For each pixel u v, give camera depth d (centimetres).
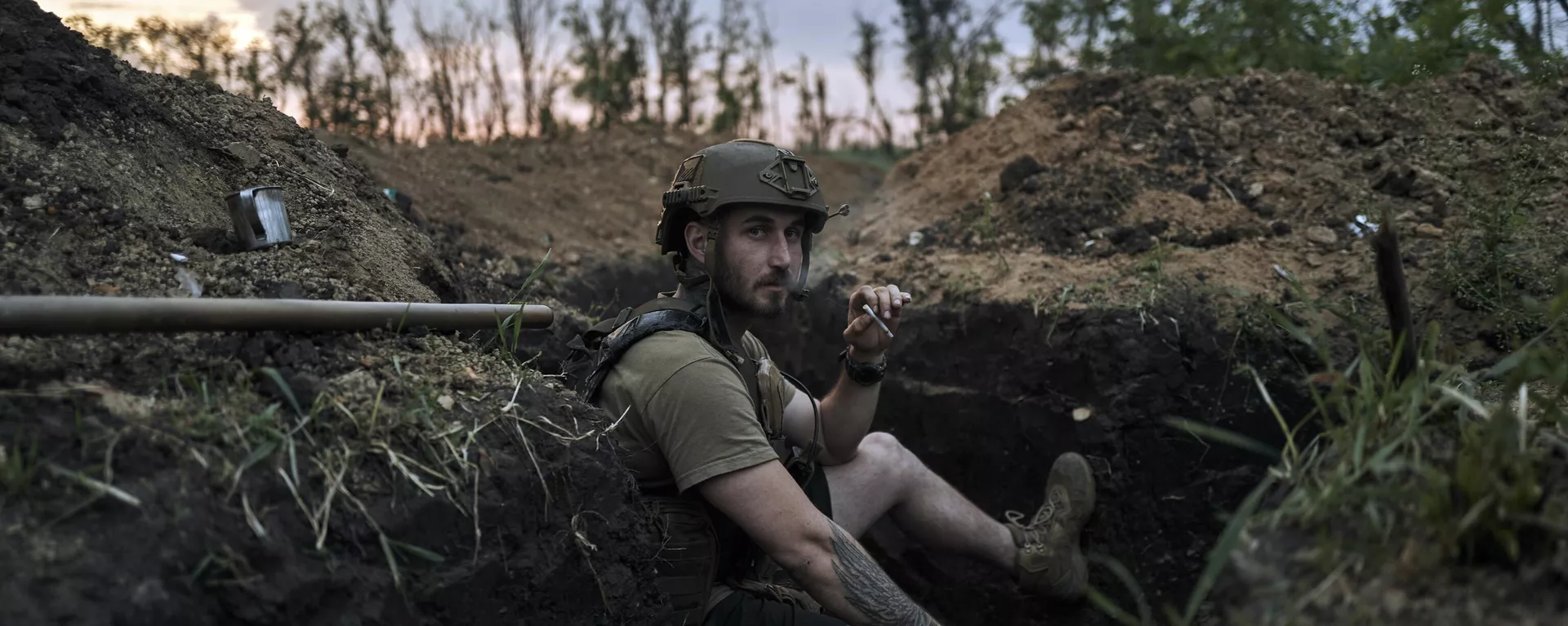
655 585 211
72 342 171
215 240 225
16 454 142
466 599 177
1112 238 373
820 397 387
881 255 407
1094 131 434
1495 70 394
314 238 242
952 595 330
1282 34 480
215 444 161
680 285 239
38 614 133
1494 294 295
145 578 143
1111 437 311
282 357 183
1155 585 303
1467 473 148
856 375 257
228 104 282
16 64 230
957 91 792
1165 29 519
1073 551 302
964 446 346
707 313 225
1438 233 330
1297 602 151
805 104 927
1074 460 305
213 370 176
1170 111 437
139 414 161
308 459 169
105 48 266
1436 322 183
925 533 295
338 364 190
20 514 141
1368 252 332
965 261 380
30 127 220
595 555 198
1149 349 310
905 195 467
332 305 193
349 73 591
